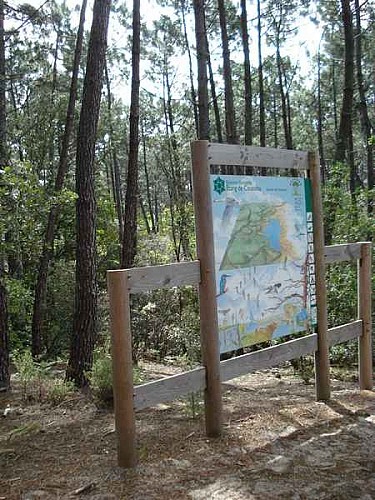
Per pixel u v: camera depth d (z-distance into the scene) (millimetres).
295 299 4918
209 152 4094
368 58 21641
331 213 8867
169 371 7934
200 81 9352
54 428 4695
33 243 7000
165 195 34219
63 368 8547
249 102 12422
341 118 10266
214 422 4145
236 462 3656
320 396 5227
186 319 9898
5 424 4922
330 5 16359
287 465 3588
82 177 7074
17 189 6297
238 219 4348
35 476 3553
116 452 3939
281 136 34438
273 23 18406
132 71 10102
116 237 15984
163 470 3543
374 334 7664
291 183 4906
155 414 4961
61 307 13039
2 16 10969
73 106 12672
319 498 3113
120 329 3535
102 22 6988
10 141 15766
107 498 3160
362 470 3521
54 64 18250
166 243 15477
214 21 16406
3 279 6852
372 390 5645
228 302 4262
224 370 4230
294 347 4902
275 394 5781
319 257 5164
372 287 7691
